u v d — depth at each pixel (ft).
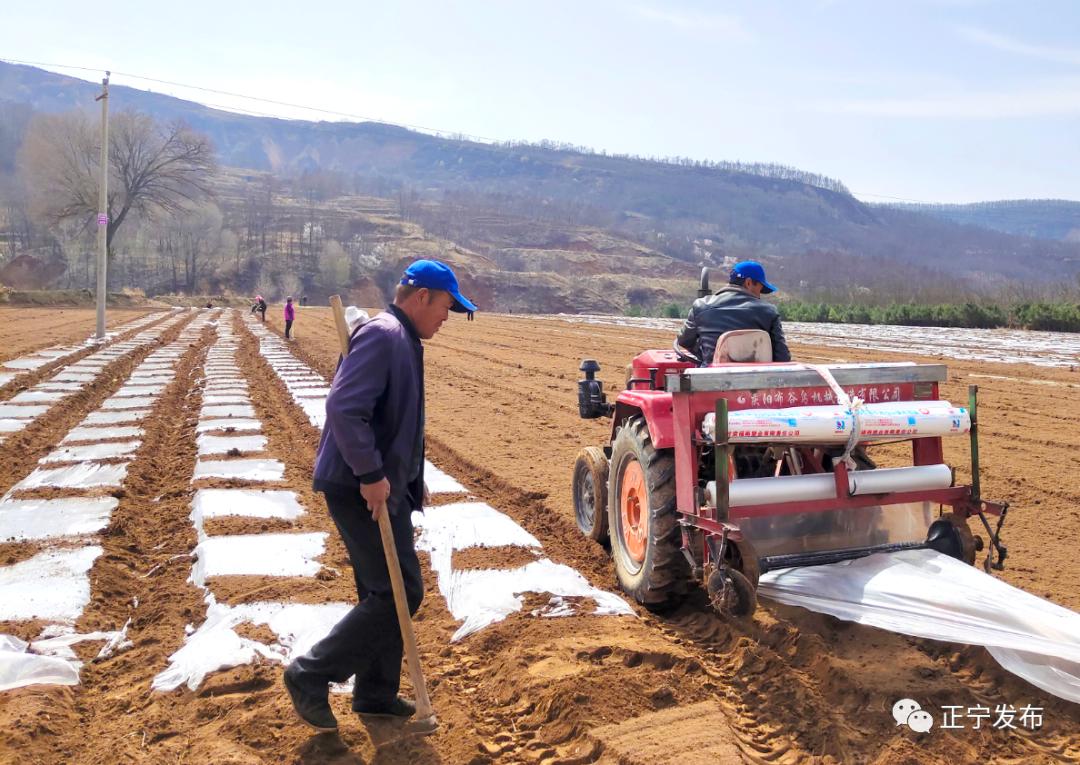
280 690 12.73
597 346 81.30
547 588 16.93
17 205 365.61
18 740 11.18
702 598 16.71
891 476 14.79
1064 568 18.51
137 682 13.42
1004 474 27.71
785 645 14.19
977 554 19.34
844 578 14.39
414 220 641.81
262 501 23.56
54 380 50.98
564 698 12.21
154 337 93.20
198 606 16.33
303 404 42.01
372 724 11.92
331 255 380.78
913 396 15.56
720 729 11.53
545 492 25.49
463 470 29.48
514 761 11.19
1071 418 39.11
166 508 23.72
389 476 11.35
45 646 14.38
